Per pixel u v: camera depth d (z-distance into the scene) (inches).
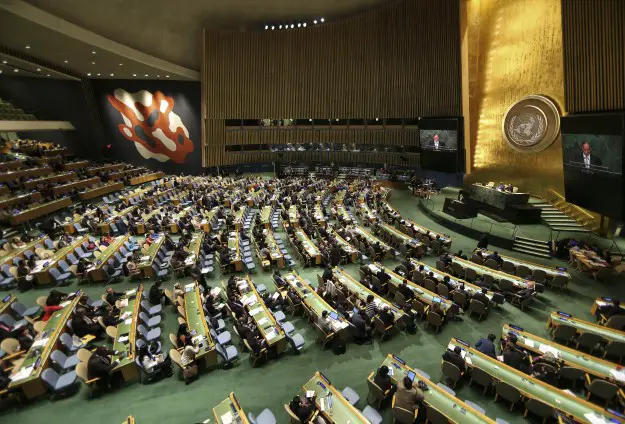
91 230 692.7
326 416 257.0
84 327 377.4
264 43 1197.7
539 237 640.4
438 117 918.4
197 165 1299.2
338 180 1208.2
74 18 735.7
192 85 1243.2
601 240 610.9
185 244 596.1
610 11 534.9
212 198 918.4
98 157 1232.8
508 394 279.9
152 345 360.2
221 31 1182.3
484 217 779.4
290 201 920.9
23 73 1021.2
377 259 605.9
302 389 292.5
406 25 992.9
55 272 505.4
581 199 586.6
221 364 355.6
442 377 331.6
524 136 749.3
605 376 296.8
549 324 399.5
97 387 320.5
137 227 701.3
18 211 691.4
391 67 1048.8
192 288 455.2
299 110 1214.3
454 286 458.6
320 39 1160.8
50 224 660.1
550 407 258.1
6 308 398.0
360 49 1105.4
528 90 735.7
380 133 1164.5
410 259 556.7
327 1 1011.3
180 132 1270.9
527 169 759.7
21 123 975.6
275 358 364.8
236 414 260.1
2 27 628.7
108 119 1228.5
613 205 520.7
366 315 397.7
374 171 1243.2
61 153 1138.7
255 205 944.3
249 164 1355.8
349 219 777.6
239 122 1264.8
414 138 1088.2
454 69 890.7
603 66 550.3
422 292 446.0
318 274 534.6
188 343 349.1
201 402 306.3
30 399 303.9
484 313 423.5
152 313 426.3
